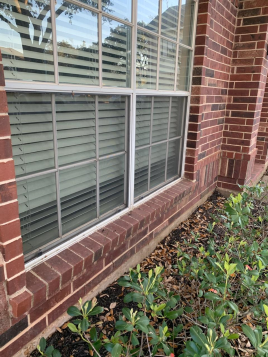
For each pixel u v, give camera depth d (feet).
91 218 6.60
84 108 5.71
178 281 7.07
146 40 7.11
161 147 8.98
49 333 5.24
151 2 6.98
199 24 8.90
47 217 5.50
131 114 6.86
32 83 4.49
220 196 12.98
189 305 6.11
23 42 4.35
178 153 10.11
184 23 8.59
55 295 5.15
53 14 4.63
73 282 5.53
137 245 7.51
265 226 9.73
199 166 10.62
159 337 4.17
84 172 6.14
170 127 9.30
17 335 4.56
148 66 7.39
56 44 4.79
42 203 5.36
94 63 5.63
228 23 10.59
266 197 11.35
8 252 4.02
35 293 4.50
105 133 6.44
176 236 9.27
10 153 3.83
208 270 6.32
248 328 3.79
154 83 7.80
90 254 5.63
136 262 7.67
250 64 11.35
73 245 5.85
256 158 18.21
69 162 5.72
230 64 11.69
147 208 7.86
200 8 8.78
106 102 6.23
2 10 4.01
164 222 8.80
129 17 6.24
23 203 5.03
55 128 5.19
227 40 10.85
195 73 9.34
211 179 12.44
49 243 5.61
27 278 4.79
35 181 5.15
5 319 4.24
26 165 4.93
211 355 3.51
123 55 6.35
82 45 5.30
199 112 9.61
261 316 5.21
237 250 6.98
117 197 7.32
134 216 7.33
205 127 10.52
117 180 7.18
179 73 8.91
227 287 5.02
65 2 4.79
